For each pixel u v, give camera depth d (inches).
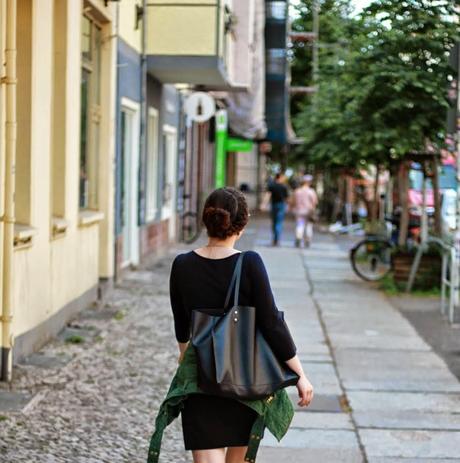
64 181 429.4
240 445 167.9
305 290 633.0
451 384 353.7
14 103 316.5
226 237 172.6
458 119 501.0
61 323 423.5
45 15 378.9
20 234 335.6
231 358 163.2
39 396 304.0
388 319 510.6
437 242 601.9
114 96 554.6
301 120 944.3
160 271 673.0
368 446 271.1
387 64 546.9
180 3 659.4
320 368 380.2
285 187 1006.4
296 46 1521.9
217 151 1267.2
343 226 1301.7
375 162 674.8
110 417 287.7
